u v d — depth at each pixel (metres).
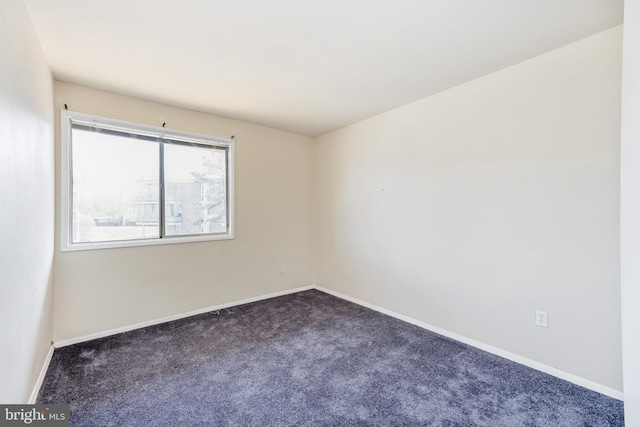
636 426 1.26
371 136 3.47
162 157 3.08
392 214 3.23
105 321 2.71
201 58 2.15
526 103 2.18
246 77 2.45
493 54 2.10
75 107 2.55
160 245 3.03
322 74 2.40
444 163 2.72
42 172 1.96
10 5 1.34
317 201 4.34
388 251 3.28
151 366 2.18
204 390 1.90
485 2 1.58
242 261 3.65
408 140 3.05
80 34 1.84
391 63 2.23
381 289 3.37
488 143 2.40
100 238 2.75
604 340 1.85
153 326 2.93
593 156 1.88
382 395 1.85
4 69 1.25
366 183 3.55
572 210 1.97
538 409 1.71
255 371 2.12
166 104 3.05
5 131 1.26
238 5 1.59
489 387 1.92
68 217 2.53
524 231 2.20
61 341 2.48
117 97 2.77
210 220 3.45
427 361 2.25
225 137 3.48
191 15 1.67
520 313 2.22
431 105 2.83
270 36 1.88
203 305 3.33
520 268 2.22
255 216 3.76
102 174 2.74
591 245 1.90
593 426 1.57
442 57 2.14
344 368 2.16
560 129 2.02
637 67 1.25
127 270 2.82
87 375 2.06
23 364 1.54
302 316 3.22
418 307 2.96
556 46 2.00
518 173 2.22
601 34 1.84
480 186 2.45
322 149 4.23
